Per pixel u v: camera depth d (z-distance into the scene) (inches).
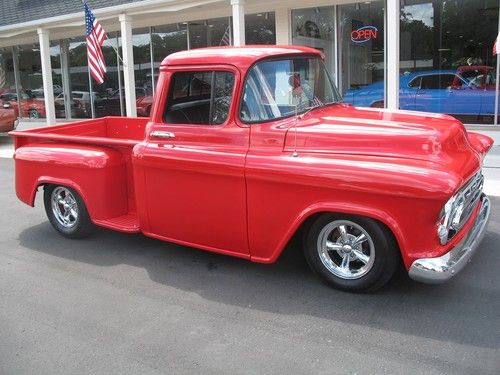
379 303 155.5
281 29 505.4
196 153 172.9
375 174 143.5
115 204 209.8
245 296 165.3
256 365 127.5
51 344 141.9
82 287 178.4
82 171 208.5
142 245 217.8
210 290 171.0
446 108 445.4
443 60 440.1
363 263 160.1
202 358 131.7
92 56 445.7
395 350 130.7
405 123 161.2
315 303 157.9
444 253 143.3
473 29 423.8
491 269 176.6
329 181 149.5
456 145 157.2
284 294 165.0
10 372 129.6
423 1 436.1
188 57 177.6
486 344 131.6
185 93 178.5
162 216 186.5
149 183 186.9
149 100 616.7
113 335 145.3
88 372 128.2
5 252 216.7
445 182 136.3
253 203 164.4
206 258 199.3
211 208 173.5
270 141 163.3
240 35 437.7
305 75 184.9
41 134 232.8
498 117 425.4
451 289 162.9
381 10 460.8
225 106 170.6
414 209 140.3
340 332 140.6
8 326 152.8
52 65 717.9
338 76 489.4
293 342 137.0
